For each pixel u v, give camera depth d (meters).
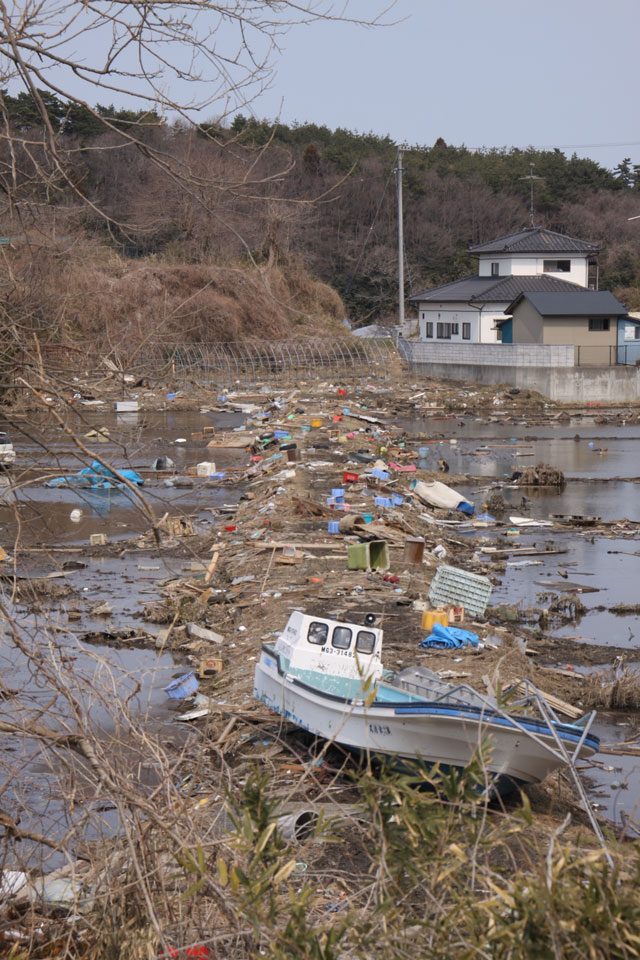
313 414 53.81
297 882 6.77
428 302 81.44
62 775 6.01
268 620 19.80
